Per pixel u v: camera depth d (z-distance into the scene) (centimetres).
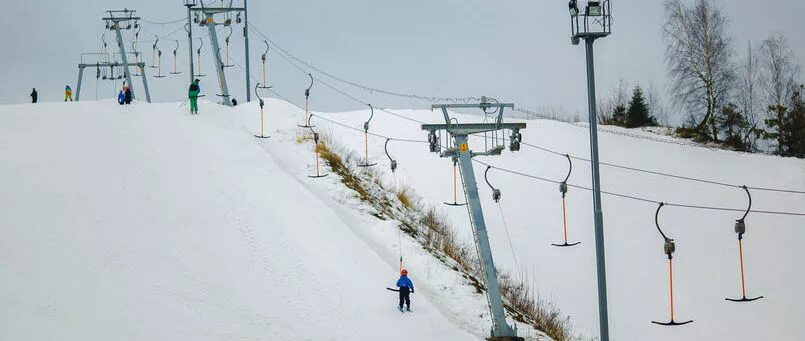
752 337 4531
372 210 4425
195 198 3822
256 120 5538
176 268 3198
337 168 4906
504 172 6297
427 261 3978
